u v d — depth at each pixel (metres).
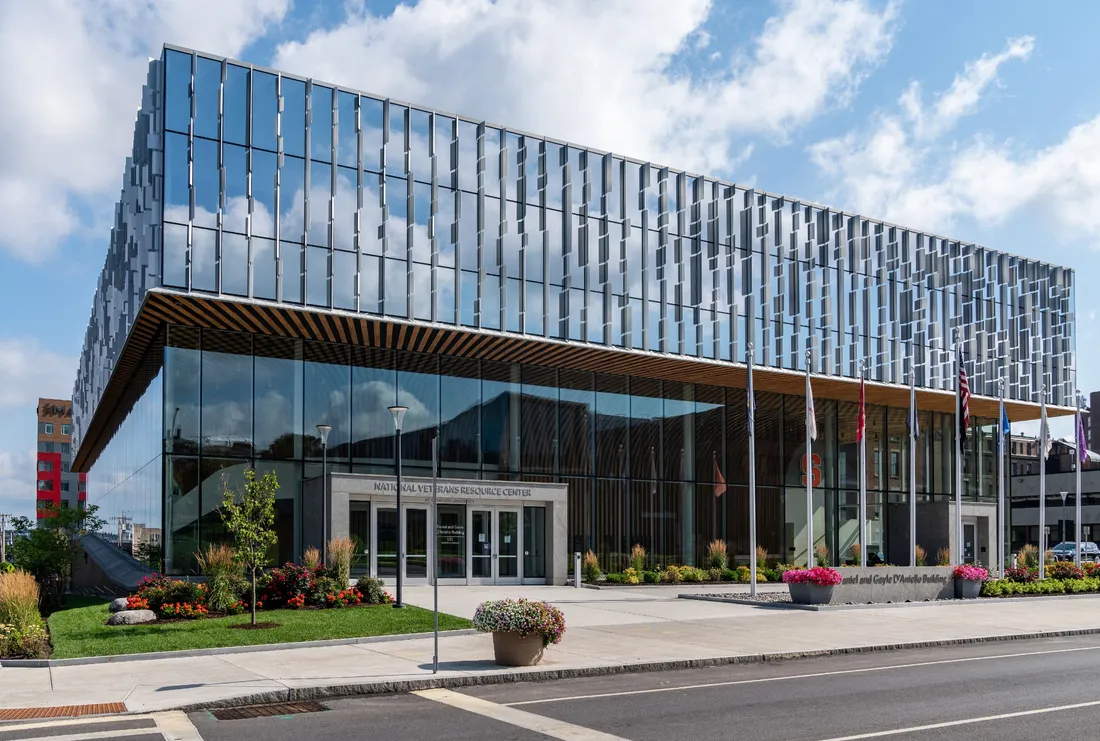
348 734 10.29
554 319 32.75
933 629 21.19
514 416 35.31
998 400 46.34
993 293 47.12
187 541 27.78
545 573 32.81
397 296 29.62
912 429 34.81
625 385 38.41
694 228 36.69
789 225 39.31
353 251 29.08
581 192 34.00
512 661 14.80
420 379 33.31
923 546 45.69
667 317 35.19
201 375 28.91
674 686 13.63
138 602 20.61
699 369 37.22
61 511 42.38
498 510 32.09
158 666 14.80
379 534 29.53
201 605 20.64
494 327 31.31
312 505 29.20
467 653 16.16
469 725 10.73
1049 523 100.94
